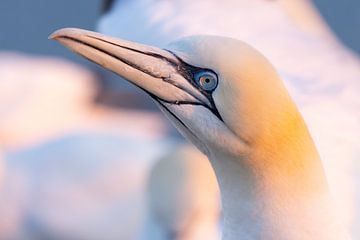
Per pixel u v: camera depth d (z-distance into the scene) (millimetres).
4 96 28375
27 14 37656
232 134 8594
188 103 8758
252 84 8539
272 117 8547
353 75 12977
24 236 24641
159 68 8844
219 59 8625
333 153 12086
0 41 36812
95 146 24578
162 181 19469
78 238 24281
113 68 8930
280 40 13148
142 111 27172
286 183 8562
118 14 13992
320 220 8547
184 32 13156
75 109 27766
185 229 19344
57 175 24516
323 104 12453
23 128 27703
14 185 24641
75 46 8953
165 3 13672
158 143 24609
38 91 28328
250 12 13469
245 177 8609
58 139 25031
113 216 24094
